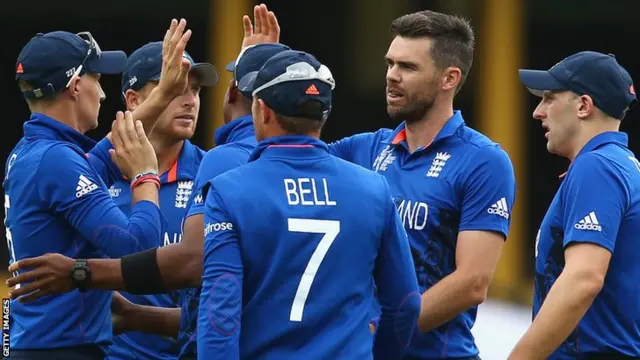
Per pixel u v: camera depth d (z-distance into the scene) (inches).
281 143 505.0
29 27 1752.0
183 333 621.3
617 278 585.3
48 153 574.9
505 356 869.2
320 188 499.5
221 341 477.1
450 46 632.4
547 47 1879.9
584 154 591.5
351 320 498.6
